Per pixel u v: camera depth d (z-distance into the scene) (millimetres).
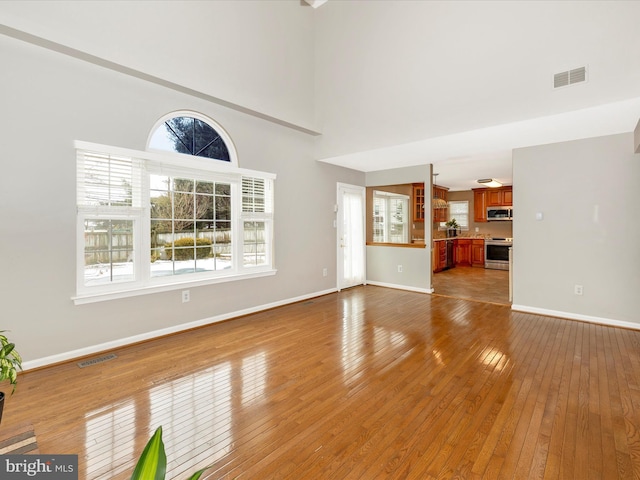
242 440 1792
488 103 3361
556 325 3715
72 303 2801
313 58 4898
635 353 2902
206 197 3795
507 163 5430
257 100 4059
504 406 2094
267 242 4453
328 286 5449
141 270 3225
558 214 3967
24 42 2518
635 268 3521
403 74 3977
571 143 3861
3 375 1479
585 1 2822
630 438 1774
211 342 3240
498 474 1537
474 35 3434
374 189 6438
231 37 3758
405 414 2023
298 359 2838
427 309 4461
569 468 1567
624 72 2666
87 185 2873
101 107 2908
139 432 1855
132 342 3162
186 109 3500
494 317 4062
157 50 3123
